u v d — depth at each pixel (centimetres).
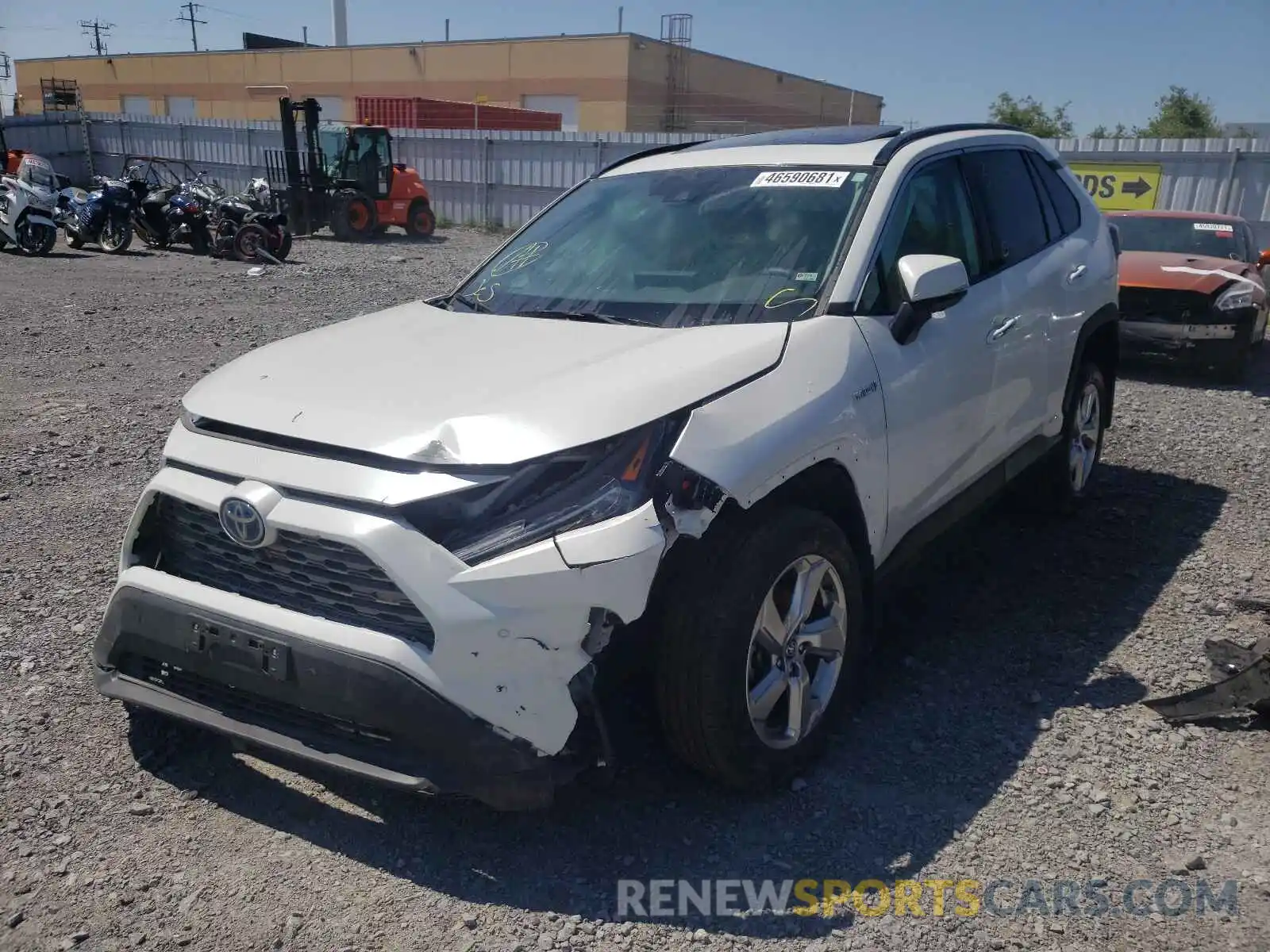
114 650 299
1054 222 502
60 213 1859
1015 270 439
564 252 399
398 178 2411
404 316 377
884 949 252
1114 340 553
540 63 4684
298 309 1220
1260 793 311
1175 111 4550
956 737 342
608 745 269
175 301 1255
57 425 687
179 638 281
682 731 288
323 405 282
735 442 279
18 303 1207
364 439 264
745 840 290
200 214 1878
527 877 275
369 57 5231
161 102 6159
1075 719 353
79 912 260
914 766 326
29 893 266
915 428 353
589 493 259
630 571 254
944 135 436
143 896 266
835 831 294
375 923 259
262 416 284
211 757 325
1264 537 523
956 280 343
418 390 286
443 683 249
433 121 3294
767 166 402
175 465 295
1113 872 277
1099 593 457
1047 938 255
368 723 255
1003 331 411
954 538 417
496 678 251
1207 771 322
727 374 292
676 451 269
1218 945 252
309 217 2278
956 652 403
